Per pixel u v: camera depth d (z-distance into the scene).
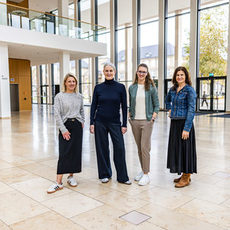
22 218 2.75
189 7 17.50
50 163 5.03
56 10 26.20
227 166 4.68
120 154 3.82
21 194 3.44
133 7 20.12
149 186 3.71
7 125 11.09
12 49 15.78
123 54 21.77
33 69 31.38
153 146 6.46
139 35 20.41
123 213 2.85
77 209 2.96
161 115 14.84
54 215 2.82
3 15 13.24
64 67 16.53
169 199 3.23
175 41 18.34
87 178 4.12
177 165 3.69
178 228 2.52
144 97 3.84
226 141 7.00
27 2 21.62
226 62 16.14
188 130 3.52
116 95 3.84
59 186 3.60
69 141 3.61
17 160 5.27
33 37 14.30
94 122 3.96
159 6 18.61
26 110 20.80
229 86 15.82
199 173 4.28
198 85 17.59
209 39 16.70
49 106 25.28
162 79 18.92
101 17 23.08
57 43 15.39
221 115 14.40
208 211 2.89
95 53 17.42
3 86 13.90
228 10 15.71
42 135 8.41
